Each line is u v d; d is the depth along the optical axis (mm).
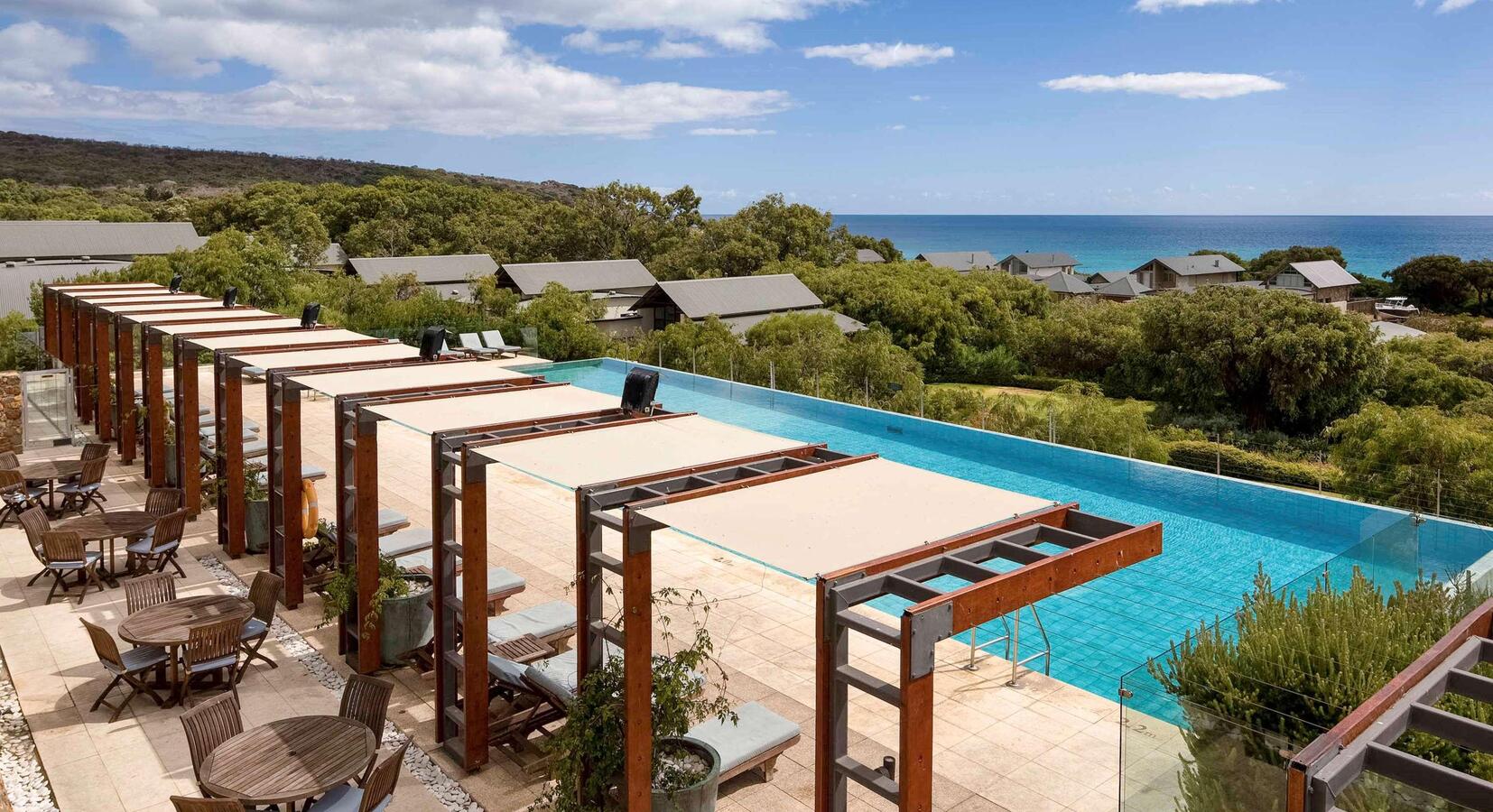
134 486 14352
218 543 11844
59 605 9875
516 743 7270
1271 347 35281
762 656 8828
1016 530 5430
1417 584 6258
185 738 7316
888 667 8703
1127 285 81375
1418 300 68812
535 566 11305
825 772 4555
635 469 6363
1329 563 6520
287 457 9766
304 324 14445
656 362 33250
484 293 39406
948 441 20781
